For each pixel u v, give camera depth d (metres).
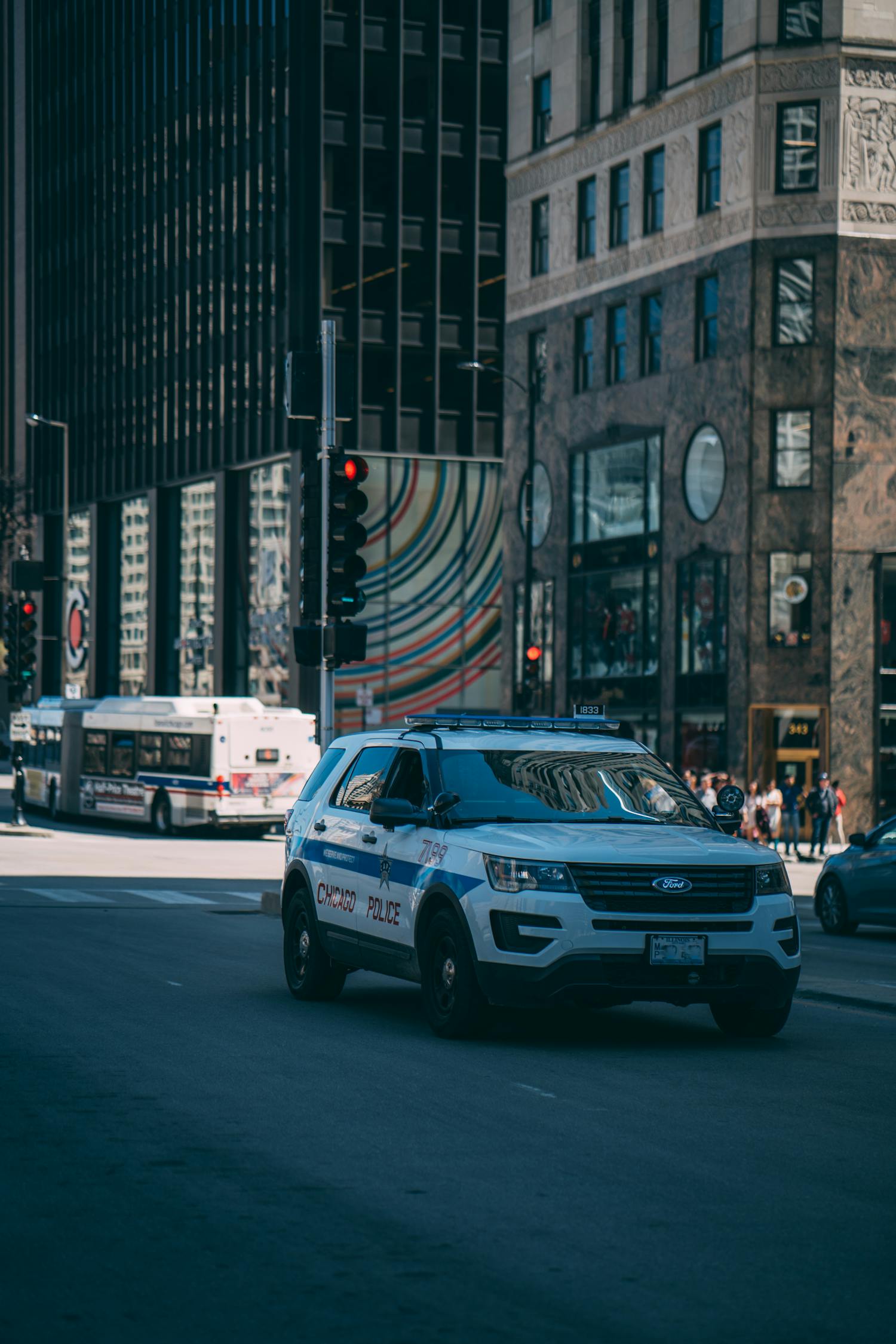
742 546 43.38
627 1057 10.41
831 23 42.53
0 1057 9.97
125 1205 6.61
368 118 60.78
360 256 60.53
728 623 43.75
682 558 45.31
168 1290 5.54
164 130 71.25
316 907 12.86
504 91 62.31
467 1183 7.00
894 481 42.69
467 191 61.84
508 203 53.06
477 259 61.81
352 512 18.53
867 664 42.53
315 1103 8.70
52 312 83.25
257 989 13.59
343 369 19.09
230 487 66.31
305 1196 6.76
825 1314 5.36
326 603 18.69
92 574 78.00
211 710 39.50
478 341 61.81
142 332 73.31
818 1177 7.20
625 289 47.88
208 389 67.44
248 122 64.50
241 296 64.75
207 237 67.50
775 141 43.06
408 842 11.54
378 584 60.44
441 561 61.41
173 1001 12.73
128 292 74.88
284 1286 5.58
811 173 42.84
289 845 13.67
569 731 12.60
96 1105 8.58
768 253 43.03
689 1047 10.88
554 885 10.30
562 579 50.38
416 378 61.09
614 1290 5.58
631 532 47.47
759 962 10.52
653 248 46.75
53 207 83.19
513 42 53.00
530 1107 8.65
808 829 42.47
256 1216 6.46
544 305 51.34
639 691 47.06
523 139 52.31
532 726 12.55
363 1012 12.35
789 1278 5.74
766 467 43.09
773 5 43.06
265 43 63.03
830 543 42.47
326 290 60.28
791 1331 5.19
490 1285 5.62
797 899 28.47
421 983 11.28
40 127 84.75
